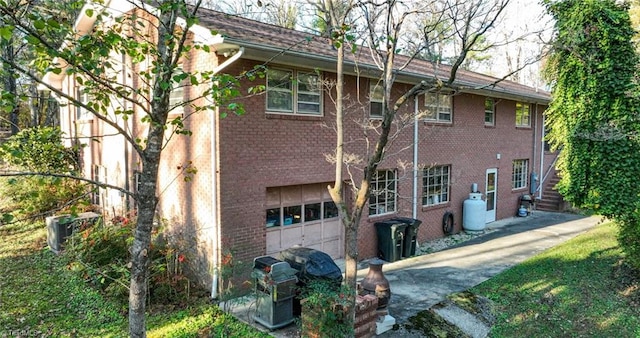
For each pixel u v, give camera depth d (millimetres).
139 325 3953
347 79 9961
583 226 14695
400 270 9891
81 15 9242
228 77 3955
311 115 9273
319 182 9578
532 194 18062
